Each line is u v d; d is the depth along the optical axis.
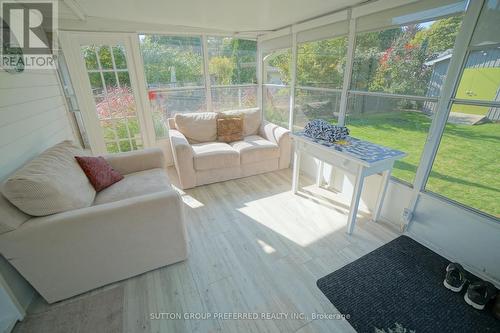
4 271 1.38
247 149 3.14
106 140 3.44
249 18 2.71
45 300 1.54
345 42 2.44
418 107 1.95
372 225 2.26
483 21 1.47
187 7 2.24
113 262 1.59
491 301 1.48
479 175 1.71
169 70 3.47
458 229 1.78
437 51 1.76
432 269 1.76
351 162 1.97
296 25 2.96
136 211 1.53
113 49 3.11
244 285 1.65
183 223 1.73
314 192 2.88
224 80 3.85
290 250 1.96
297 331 1.36
